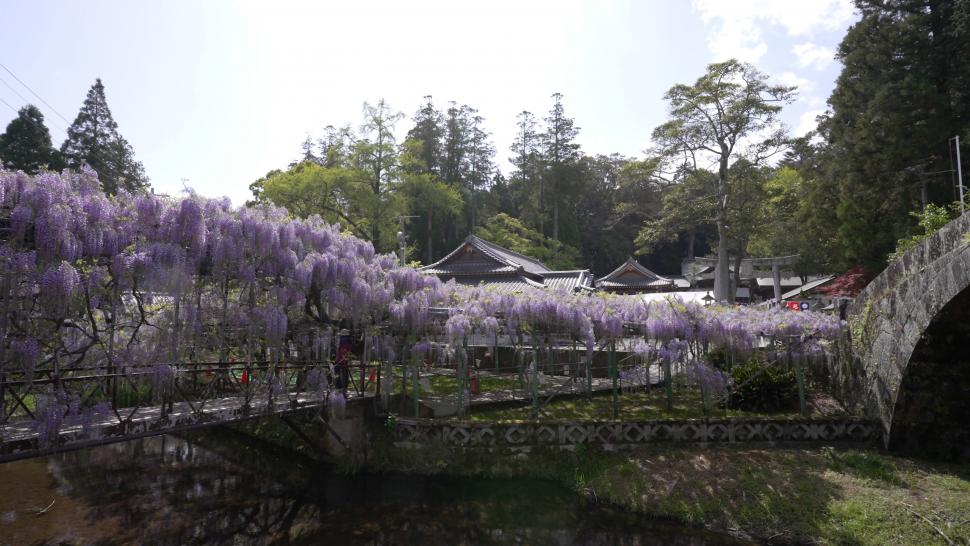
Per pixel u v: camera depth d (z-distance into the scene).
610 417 8.99
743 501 7.02
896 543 5.92
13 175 5.09
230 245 6.64
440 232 32.84
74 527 6.66
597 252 42.91
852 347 9.12
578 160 36.69
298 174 23.20
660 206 39.25
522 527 6.83
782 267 23.34
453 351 9.44
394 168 25.06
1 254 4.80
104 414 5.71
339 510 7.36
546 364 12.84
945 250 6.79
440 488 8.09
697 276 35.59
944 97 15.45
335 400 8.02
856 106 18.12
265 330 7.03
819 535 6.27
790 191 22.27
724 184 20.86
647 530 6.72
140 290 5.99
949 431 7.89
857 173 17.06
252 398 7.64
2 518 6.84
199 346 6.75
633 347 9.78
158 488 8.19
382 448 8.92
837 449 8.27
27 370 4.98
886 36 16.81
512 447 8.67
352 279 8.41
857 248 18.27
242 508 7.42
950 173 15.55
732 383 9.58
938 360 7.48
